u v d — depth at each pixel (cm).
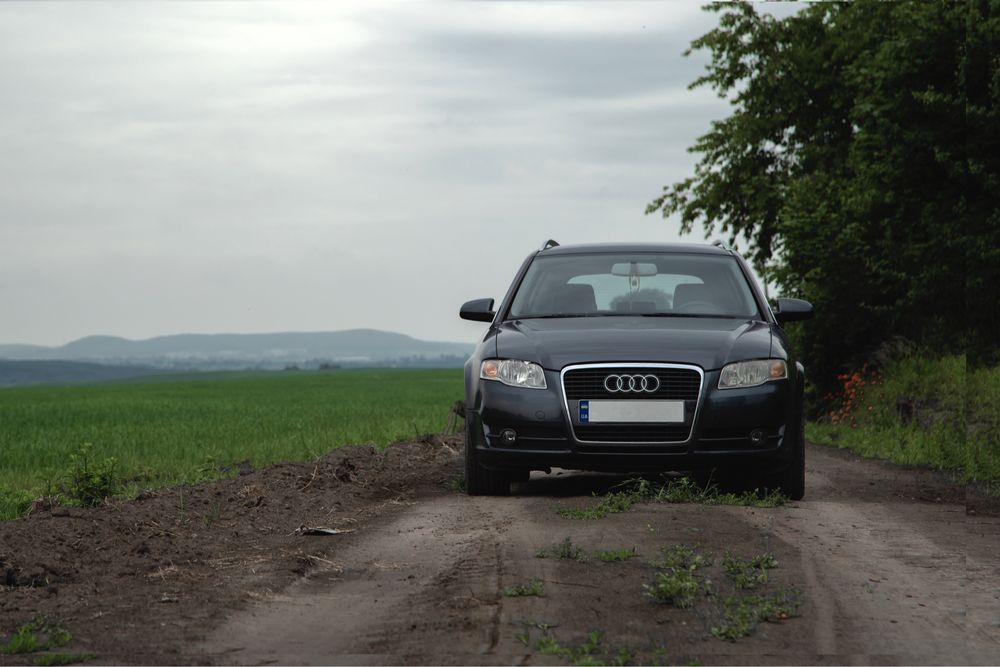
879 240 2252
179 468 1286
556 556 653
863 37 3016
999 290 1994
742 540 716
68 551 704
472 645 479
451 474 1186
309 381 11631
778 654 473
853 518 844
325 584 619
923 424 1816
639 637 492
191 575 639
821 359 2559
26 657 470
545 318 1012
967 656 476
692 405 888
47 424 2520
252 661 463
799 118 3319
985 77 1953
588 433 893
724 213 3609
